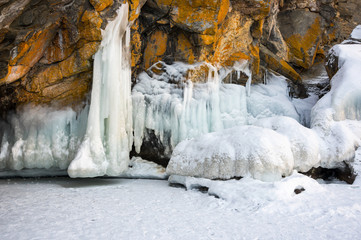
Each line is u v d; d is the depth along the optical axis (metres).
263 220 6.13
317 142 9.80
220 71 12.72
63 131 10.41
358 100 10.88
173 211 6.82
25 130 10.27
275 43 15.08
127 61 10.71
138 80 12.03
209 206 7.21
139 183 10.24
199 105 11.45
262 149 8.45
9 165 10.17
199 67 11.62
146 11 11.71
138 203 7.48
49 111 10.31
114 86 9.84
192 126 11.33
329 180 10.20
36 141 10.21
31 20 8.79
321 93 14.41
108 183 10.18
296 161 9.37
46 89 10.05
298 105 13.84
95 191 8.78
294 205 6.77
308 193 7.54
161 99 11.52
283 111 12.99
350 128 10.51
